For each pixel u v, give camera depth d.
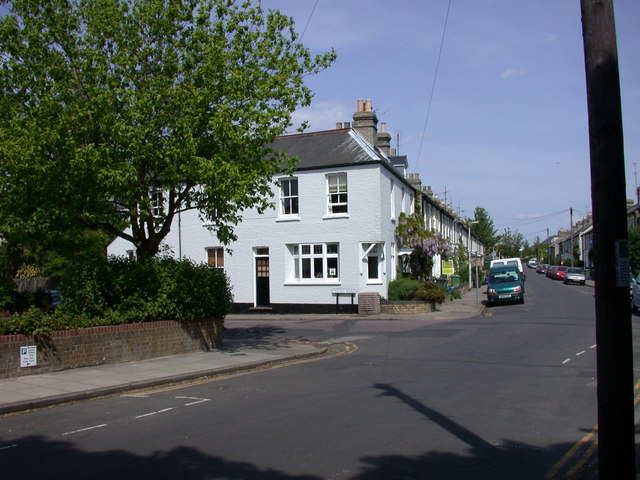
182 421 8.02
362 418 8.05
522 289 33.75
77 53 13.58
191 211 30.81
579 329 18.86
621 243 4.34
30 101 13.52
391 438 7.07
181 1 14.26
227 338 19.09
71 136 12.42
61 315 12.41
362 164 27.56
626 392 4.32
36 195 12.88
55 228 13.84
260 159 15.05
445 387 10.23
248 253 29.56
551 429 7.45
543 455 6.40
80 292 13.32
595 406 8.66
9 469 6.03
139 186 13.51
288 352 15.13
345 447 6.71
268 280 29.50
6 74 13.39
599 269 4.41
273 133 14.28
